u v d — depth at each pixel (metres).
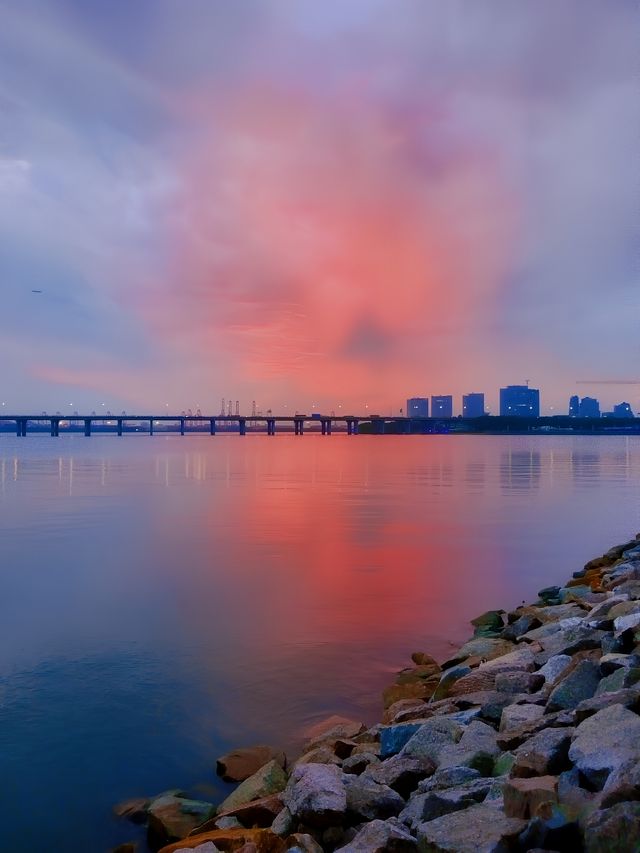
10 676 12.85
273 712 11.43
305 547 26.28
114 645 14.66
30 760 9.77
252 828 7.19
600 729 6.62
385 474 69.94
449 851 5.36
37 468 81.00
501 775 7.07
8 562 23.39
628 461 98.38
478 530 31.12
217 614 16.98
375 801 7.00
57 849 7.86
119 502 42.75
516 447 182.25
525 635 13.72
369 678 12.97
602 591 17.50
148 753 10.02
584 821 4.97
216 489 52.00
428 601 18.59
